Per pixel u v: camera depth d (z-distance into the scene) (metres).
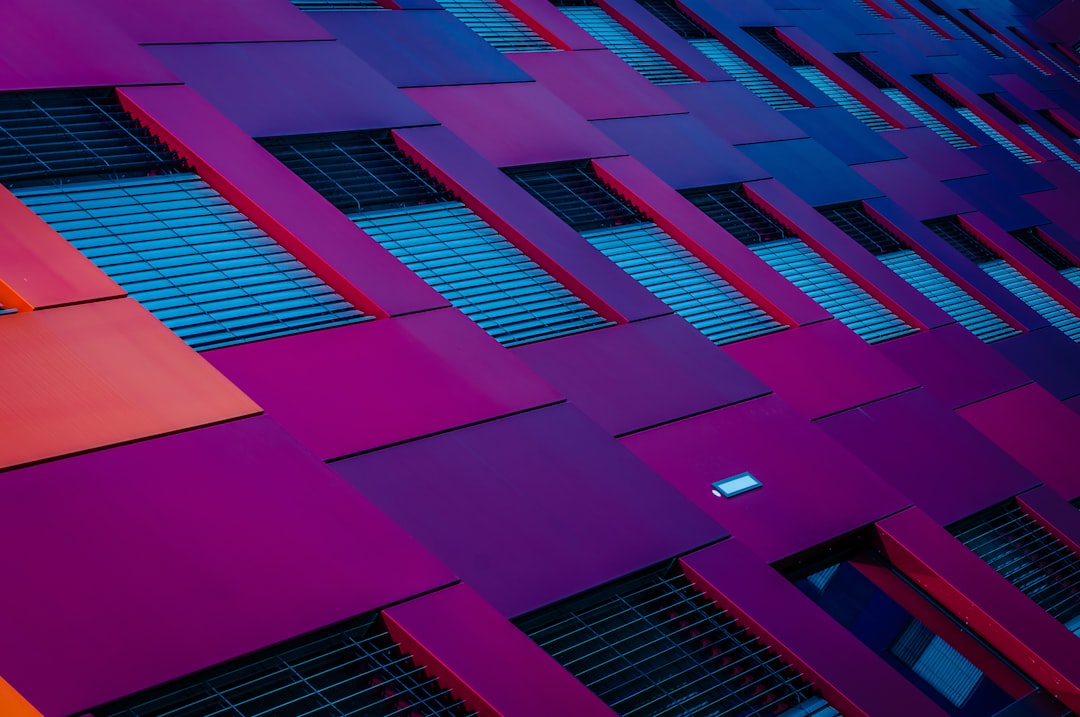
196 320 10.83
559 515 10.43
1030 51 43.91
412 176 15.17
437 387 11.30
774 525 12.05
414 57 18.55
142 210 12.05
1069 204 29.92
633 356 13.78
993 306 21.70
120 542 7.86
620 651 9.57
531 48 21.89
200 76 14.64
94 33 14.16
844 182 23.09
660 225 17.53
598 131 19.03
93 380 9.12
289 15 17.16
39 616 7.09
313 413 10.26
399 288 12.49
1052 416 18.47
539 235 15.03
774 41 30.69
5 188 10.92
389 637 8.41
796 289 17.69
